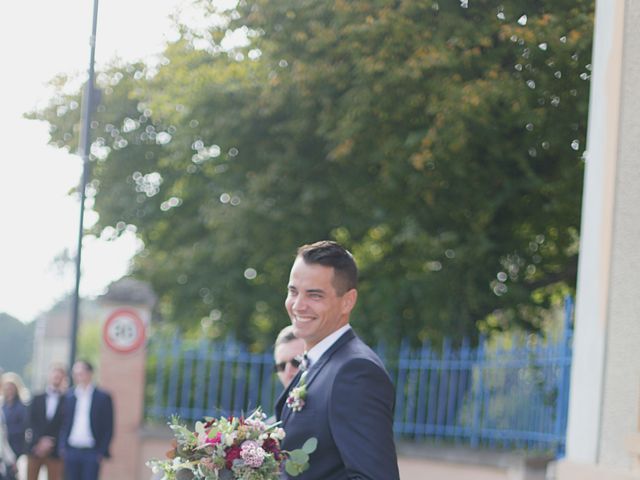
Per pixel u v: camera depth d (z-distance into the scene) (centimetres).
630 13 586
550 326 1348
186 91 1309
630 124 577
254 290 1681
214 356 1566
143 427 1538
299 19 1116
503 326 1373
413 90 1063
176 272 1716
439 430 1306
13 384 1519
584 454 580
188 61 1276
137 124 1464
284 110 1277
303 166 1346
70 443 1338
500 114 1026
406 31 1008
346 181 1319
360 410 430
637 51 579
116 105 1408
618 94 585
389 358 1395
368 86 1082
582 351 593
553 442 1129
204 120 1328
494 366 1251
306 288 458
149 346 1616
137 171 1549
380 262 1473
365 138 1173
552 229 1198
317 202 1409
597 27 612
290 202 1423
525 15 936
